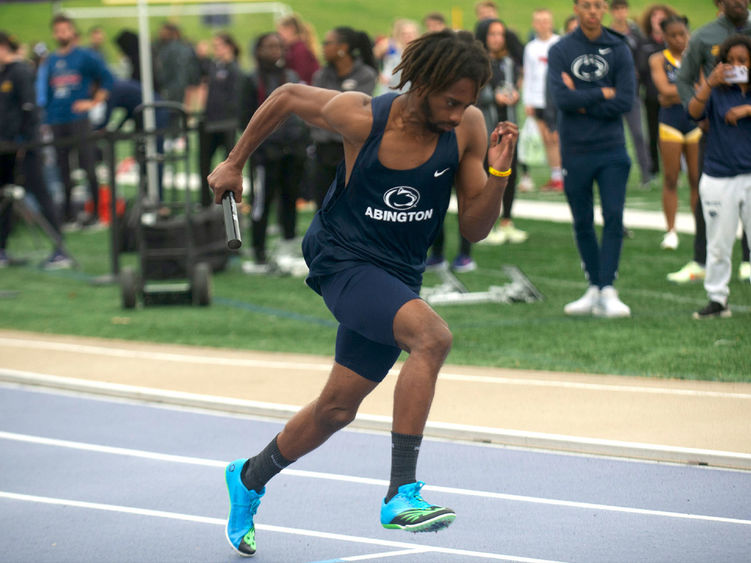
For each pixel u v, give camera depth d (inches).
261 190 1449.3
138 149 1301.7
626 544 555.2
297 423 529.7
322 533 591.2
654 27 1863.9
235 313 1209.4
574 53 1026.7
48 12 5132.9
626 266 1343.5
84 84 1800.0
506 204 1571.1
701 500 616.7
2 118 1521.9
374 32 4995.1
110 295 1349.7
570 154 1053.2
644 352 938.7
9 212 1593.3
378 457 723.4
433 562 542.0
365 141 472.1
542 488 648.4
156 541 589.3
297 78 1393.9
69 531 608.7
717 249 1019.3
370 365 502.6
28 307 1286.9
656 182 2074.3
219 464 721.6
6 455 757.3
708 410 774.5
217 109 1879.9
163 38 2092.8
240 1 3951.8
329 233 494.0
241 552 558.9
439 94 449.7
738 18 989.2
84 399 905.5
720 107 968.3
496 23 1376.7
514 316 1117.1
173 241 1283.2
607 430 740.0
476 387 862.5
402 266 489.1
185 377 938.7
